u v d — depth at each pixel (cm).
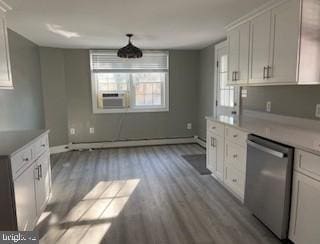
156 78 572
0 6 244
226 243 213
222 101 463
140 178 366
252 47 292
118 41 454
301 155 187
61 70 511
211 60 506
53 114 507
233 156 295
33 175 232
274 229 214
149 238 220
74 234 226
